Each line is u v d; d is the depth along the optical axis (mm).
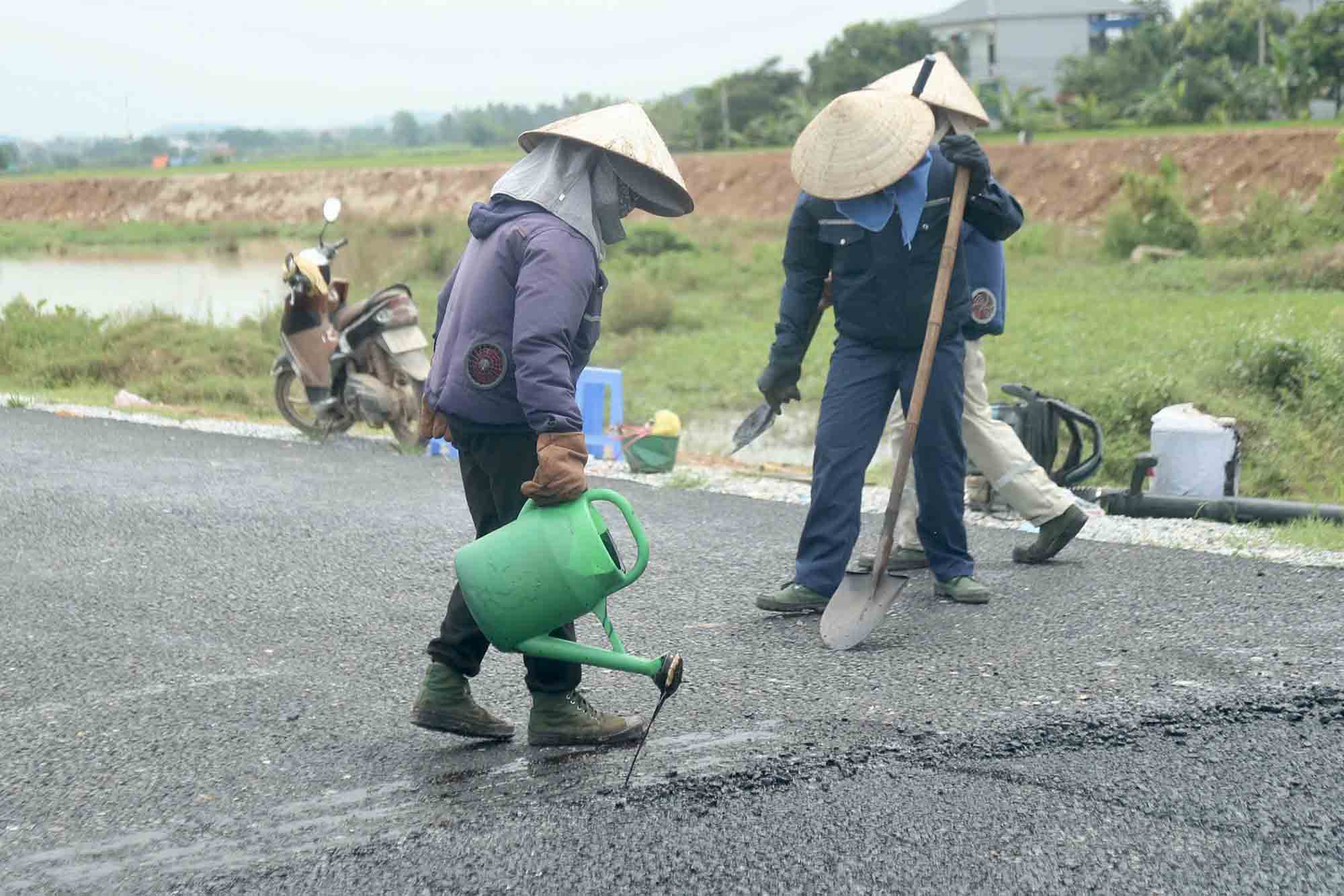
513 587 3248
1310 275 22156
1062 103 67375
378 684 4320
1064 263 28578
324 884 2857
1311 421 10391
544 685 3602
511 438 3439
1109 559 5988
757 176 53406
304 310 9961
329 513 7293
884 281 4984
